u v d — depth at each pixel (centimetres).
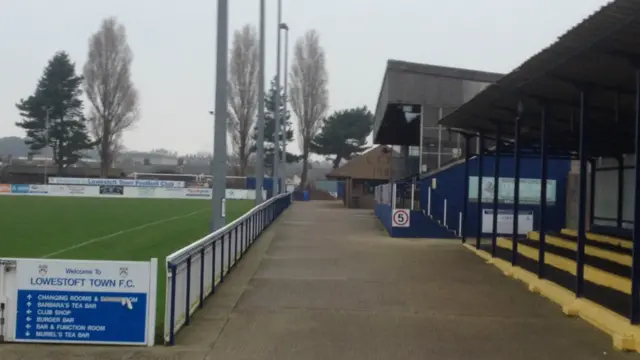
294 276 1282
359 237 2242
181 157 13738
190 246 848
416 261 1551
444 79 2944
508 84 1112
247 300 1022
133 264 737
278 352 726
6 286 735
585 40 782
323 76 8094
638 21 670
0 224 2688
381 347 752
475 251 1744
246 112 7662
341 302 1017
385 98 3066
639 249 782
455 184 2391
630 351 744
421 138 2953
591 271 1170
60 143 8125
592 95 1110
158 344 750
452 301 1041
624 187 1653
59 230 2464
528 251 1574
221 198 1310
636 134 775
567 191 2275
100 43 7675
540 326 869
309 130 8162
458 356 719
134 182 6919
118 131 7831
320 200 7775
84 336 735
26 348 716
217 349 732
